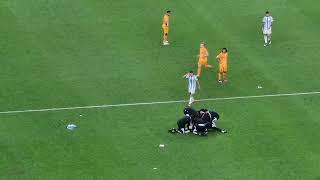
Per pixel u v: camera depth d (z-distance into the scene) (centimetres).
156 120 16738
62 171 14950
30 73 18425
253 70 18888
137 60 19175
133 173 14938
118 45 19762
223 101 17575
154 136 16138
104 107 17200
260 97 17750
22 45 19562
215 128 16325
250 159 15438
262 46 19962
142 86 18100
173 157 15450
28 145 15738
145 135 16175
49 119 16650
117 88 17988
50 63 18862
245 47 19900
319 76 18700
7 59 18938
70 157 15388
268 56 19538
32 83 18025
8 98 17388
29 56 19112
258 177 14912
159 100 17550
